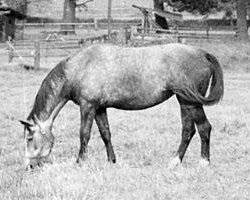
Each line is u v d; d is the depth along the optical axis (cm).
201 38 3419
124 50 865
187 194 704
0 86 2033
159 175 793
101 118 889
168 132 1176
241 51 2778
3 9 4116
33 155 847
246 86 2084
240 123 1256
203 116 862
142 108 874
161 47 869
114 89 852
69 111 1491
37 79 2208
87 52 866
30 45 3231
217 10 4312
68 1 4569
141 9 4003
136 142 1073
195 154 961
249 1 3775
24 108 1530
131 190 726
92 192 699
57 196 683
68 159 905
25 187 744
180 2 4019
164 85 852
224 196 687
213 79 880
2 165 923
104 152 995
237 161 895
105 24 4647
